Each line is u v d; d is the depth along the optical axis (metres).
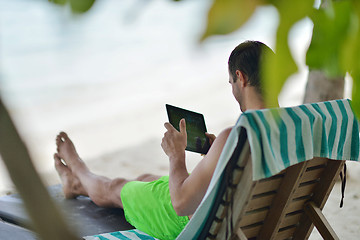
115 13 17.23
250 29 0.46
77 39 14.79
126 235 2.97
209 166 2.36
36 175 0.79
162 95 10.40
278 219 2.41
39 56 12.91
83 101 9.91
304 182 2.61
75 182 3.76
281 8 0.47
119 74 12.34
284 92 0.47
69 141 3.83
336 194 4.80
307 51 0.52
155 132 7.70
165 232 2.99
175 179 2.54
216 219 2.23
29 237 2.82
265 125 2.01
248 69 2.34
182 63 13.47
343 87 4.97
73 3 0.47
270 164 2.01
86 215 3.41
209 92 10.62
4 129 0.77
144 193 3.08
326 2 0.51
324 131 2.32
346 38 0.50
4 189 4.81
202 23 0.45
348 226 4.06
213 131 7.53
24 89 10.54
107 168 5.97
